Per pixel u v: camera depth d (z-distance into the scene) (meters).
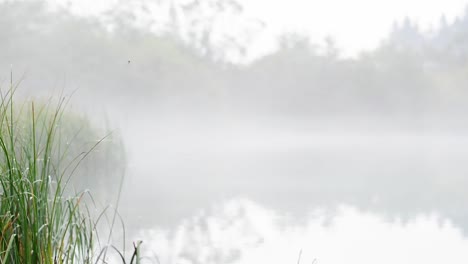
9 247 2.45
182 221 5.93
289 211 6.79
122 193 7.57
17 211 2.70
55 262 2.83
